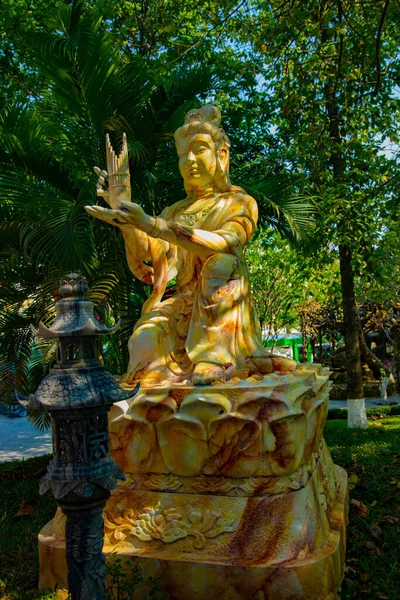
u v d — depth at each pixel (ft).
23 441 34.78
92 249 18.49
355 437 25.27
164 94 22.90
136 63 21.65
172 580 9.18
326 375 13.61
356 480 16.63
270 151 33.55
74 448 6.85
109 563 9.43
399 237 29.68
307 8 20.54
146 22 28.55
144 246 12.34
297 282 48.37
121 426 10.11
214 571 9.00
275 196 23.63
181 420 9.61
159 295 12.73
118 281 20.63
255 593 8.80
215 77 24.08
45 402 6.63
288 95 24.59
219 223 12.59
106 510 10.28
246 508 9.52
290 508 9.46
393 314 51.55
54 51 19.98
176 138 13.55
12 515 15.60
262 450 9.48
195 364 10.95
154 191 22.49
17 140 20.35
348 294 31.63
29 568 11.22
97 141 21.86
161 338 11.62
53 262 18.39
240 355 11.39
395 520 13.19
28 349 23.32
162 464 10.05
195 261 13.03
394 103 26.45
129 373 11.25
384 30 24.29
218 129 13.41
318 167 27.66
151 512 9.97
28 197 20.36
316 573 8.82
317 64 23.95
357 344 31.76
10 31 25.20
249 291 12.31
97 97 20.75
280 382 9.95
